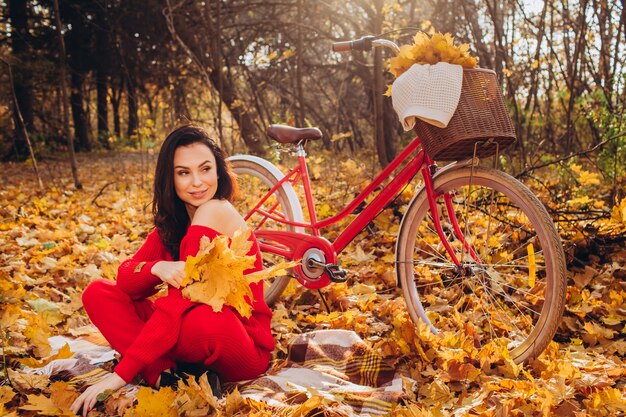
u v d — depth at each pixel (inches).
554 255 91.5
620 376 90.0
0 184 349.1
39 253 160.4
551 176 254.7
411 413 75.0
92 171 447.8
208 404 79.7
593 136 264.8
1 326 99.6
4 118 545.6
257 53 406.3
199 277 80.0
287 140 127.1
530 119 265.9
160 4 497.4
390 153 335.6
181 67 454.3
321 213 182.2
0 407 77.9
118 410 80.4
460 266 105.0
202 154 90.2
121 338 90.9
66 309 121.0
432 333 104.3
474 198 146.6
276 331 112.9
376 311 122.6
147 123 333.7
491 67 279.9
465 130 89.2
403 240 111.2
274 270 80.3
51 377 93.0
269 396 82.0
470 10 343.0
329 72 500.1
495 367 95.5
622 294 116.9
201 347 85.3
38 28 598.5
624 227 139.1
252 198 165.9
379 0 263.9
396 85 94.7
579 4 241.6
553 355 97.0
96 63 666.2
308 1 382.9
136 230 203.3
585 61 233.1
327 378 90.9
